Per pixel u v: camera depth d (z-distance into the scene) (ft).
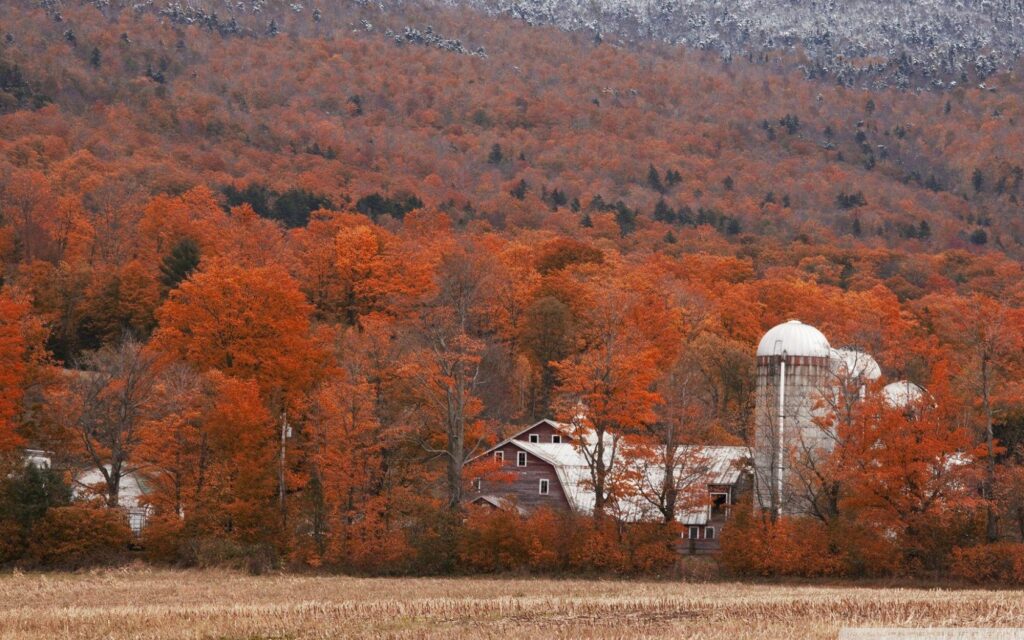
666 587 413.59
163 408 534.37
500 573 482.69
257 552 480.64
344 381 521.24
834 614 288.30
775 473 541.75
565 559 488.44
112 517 495.41
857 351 547.08
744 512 489.67
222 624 283.59
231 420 508.12
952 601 313.12
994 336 484.33
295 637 269.23
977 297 495.41
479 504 571.69
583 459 606.14
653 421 497.46
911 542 474.90
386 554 482.69
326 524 498.28
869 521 481.87
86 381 542.98
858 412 495.82
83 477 609.42
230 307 607.37
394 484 506.07
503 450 604.49
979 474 472.03
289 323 606.14
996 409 533.55
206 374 542.57
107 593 379.14
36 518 486.38
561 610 310.04
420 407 538.88
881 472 474.49
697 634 255.29
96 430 540.52
